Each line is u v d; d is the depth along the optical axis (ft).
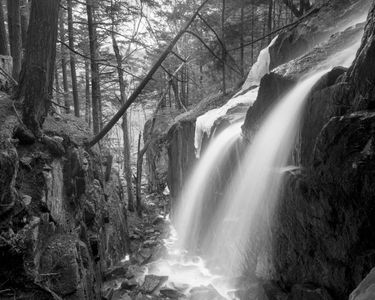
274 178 17.72
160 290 24.91
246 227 22.91
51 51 17.54
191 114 50.39
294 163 16.62
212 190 30.89
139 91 25.16
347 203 12.02
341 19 28.73
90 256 21.27
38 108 17.52
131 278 27.12
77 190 21.20
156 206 61.36
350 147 11.25
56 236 16.53
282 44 34.71
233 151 25.68
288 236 16.92
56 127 21.80
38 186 15.74
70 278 15.31
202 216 34.06
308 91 15.81
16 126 16.20
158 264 31.40
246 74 50.96
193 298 22.81
